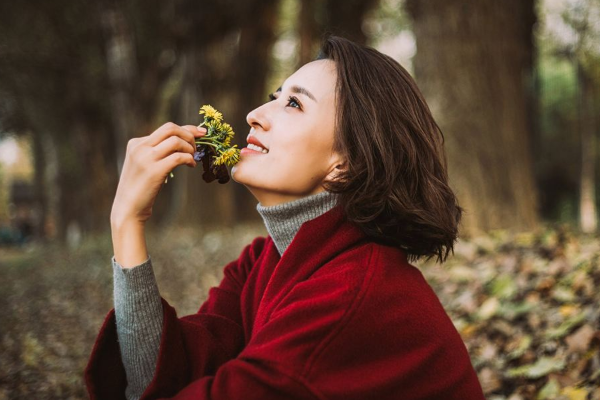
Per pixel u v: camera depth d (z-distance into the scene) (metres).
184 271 6.70
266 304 1.31
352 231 1.34
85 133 17.00
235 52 14.70
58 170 22.00
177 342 1.32
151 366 1.31
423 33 5.85
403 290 1.27
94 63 14.17
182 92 12.93
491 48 5.70
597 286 3.28
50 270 7.95
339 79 1.38
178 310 4.90
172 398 1.20
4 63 13.65
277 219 1.40
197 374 1.32
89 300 5.53
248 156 1.39
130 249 1.32
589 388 2.32
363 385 1.16
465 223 5.45
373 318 1.20
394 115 1.37
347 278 1.23
